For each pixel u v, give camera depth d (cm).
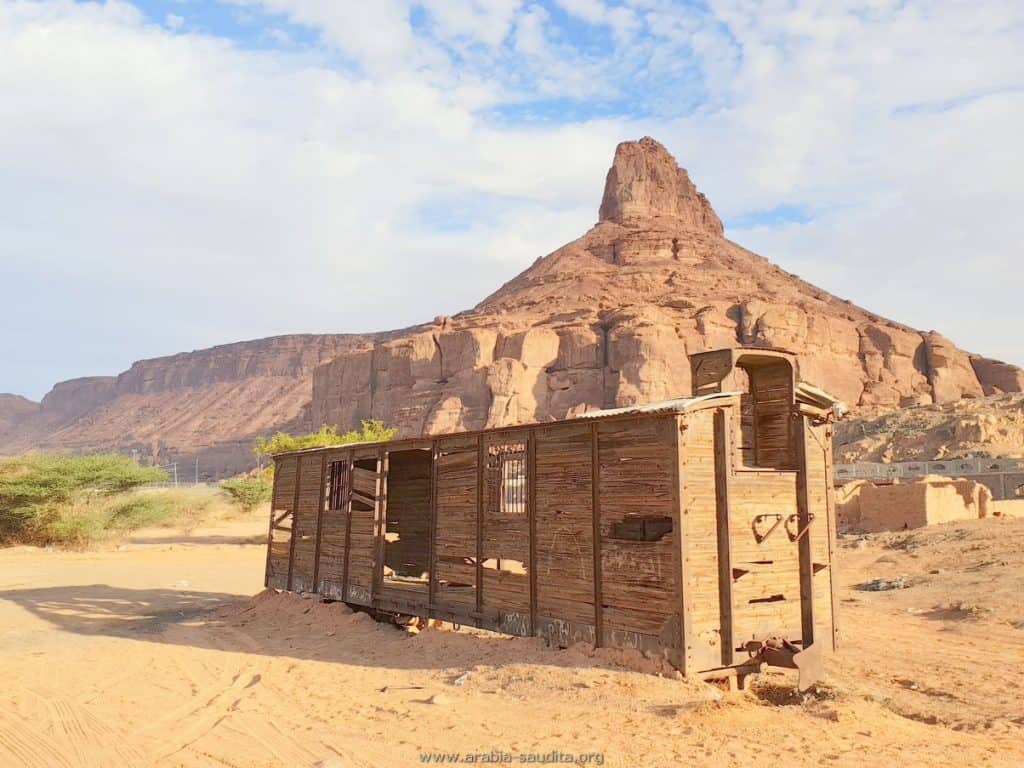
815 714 811
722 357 1070
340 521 1591
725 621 925
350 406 15338
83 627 1450
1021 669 1091
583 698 848
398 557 1839
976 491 2953
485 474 1240
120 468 3284
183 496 4419
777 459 1080
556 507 1091
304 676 1036
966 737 757
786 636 987
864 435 7231
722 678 927
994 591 1608
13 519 3056
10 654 1185
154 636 1365
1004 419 6212
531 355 12262
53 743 740
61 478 3022
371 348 15775
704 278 17175
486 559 1220
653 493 948
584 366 12088
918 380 13312
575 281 17412
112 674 1055
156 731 780
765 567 982
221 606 1756
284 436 5447
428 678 1010
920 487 2766
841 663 1156
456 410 12244
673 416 927
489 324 13950
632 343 11700
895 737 732
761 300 12938
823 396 1094
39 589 1959
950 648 1241
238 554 3092
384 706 868
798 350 12525
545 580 1096
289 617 1546
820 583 1042
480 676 984
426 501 1786
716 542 941
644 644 939
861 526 2997
